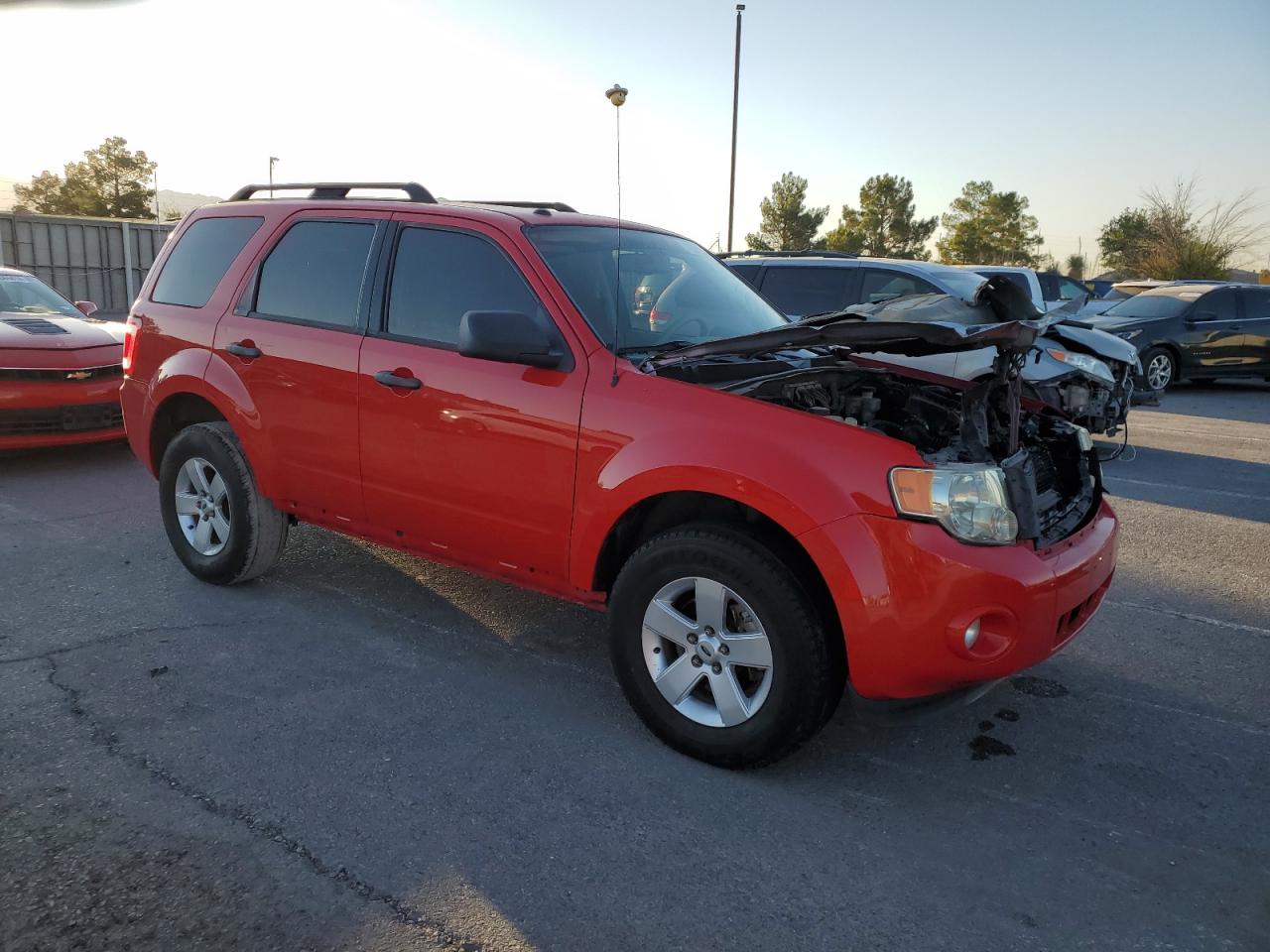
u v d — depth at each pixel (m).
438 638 4.22
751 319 4.26
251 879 2.53
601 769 3.17
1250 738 3.49
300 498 4.32
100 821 2.76
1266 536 6.12
